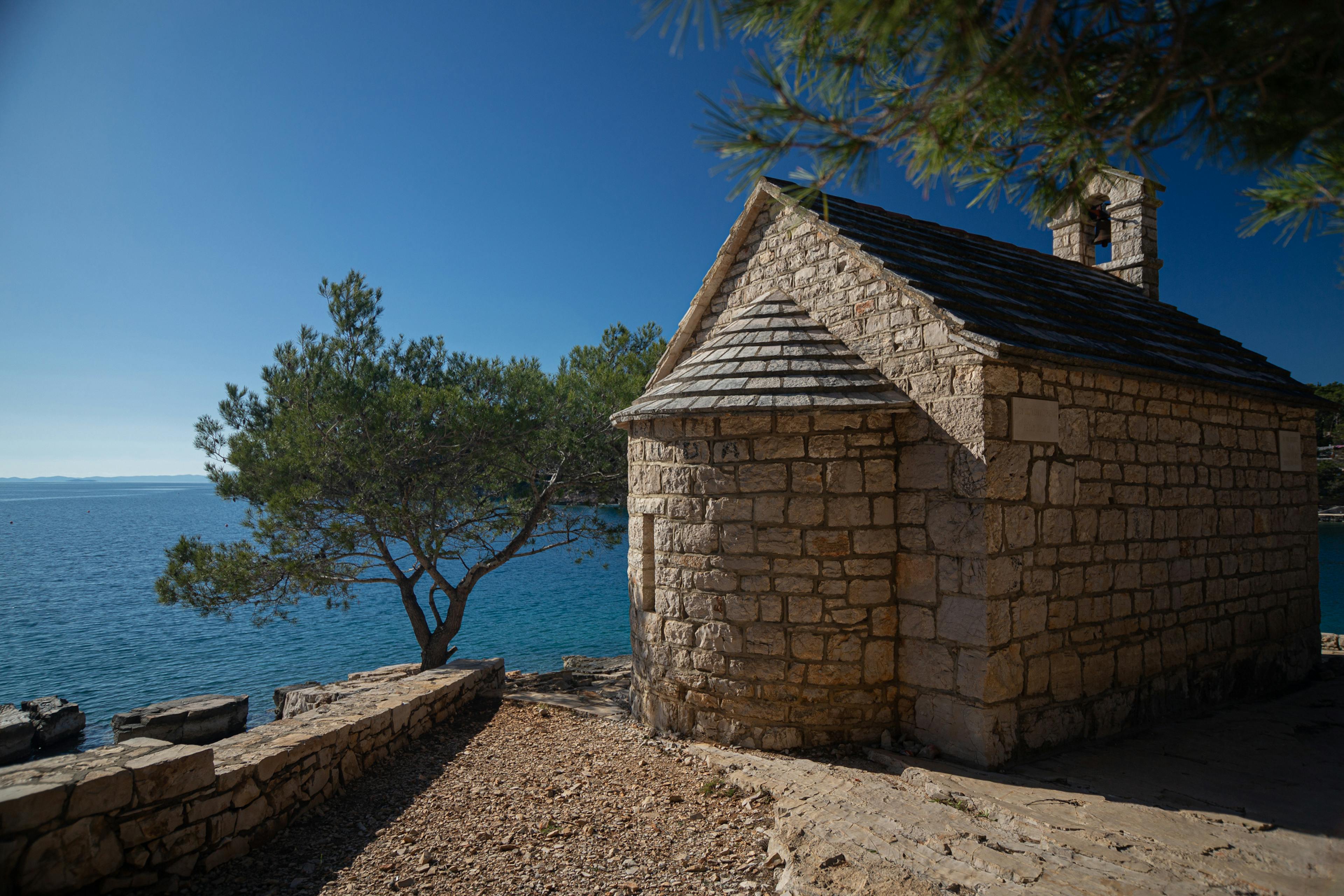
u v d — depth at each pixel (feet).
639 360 53.26
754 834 16.93
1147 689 24.62
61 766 14.85
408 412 41.14
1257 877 13.21
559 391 48.78
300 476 41.57
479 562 48.80
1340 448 147.43
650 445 26.18
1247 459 29.55
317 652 78.38
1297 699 28.86
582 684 44.27
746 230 31.78
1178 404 26.50
